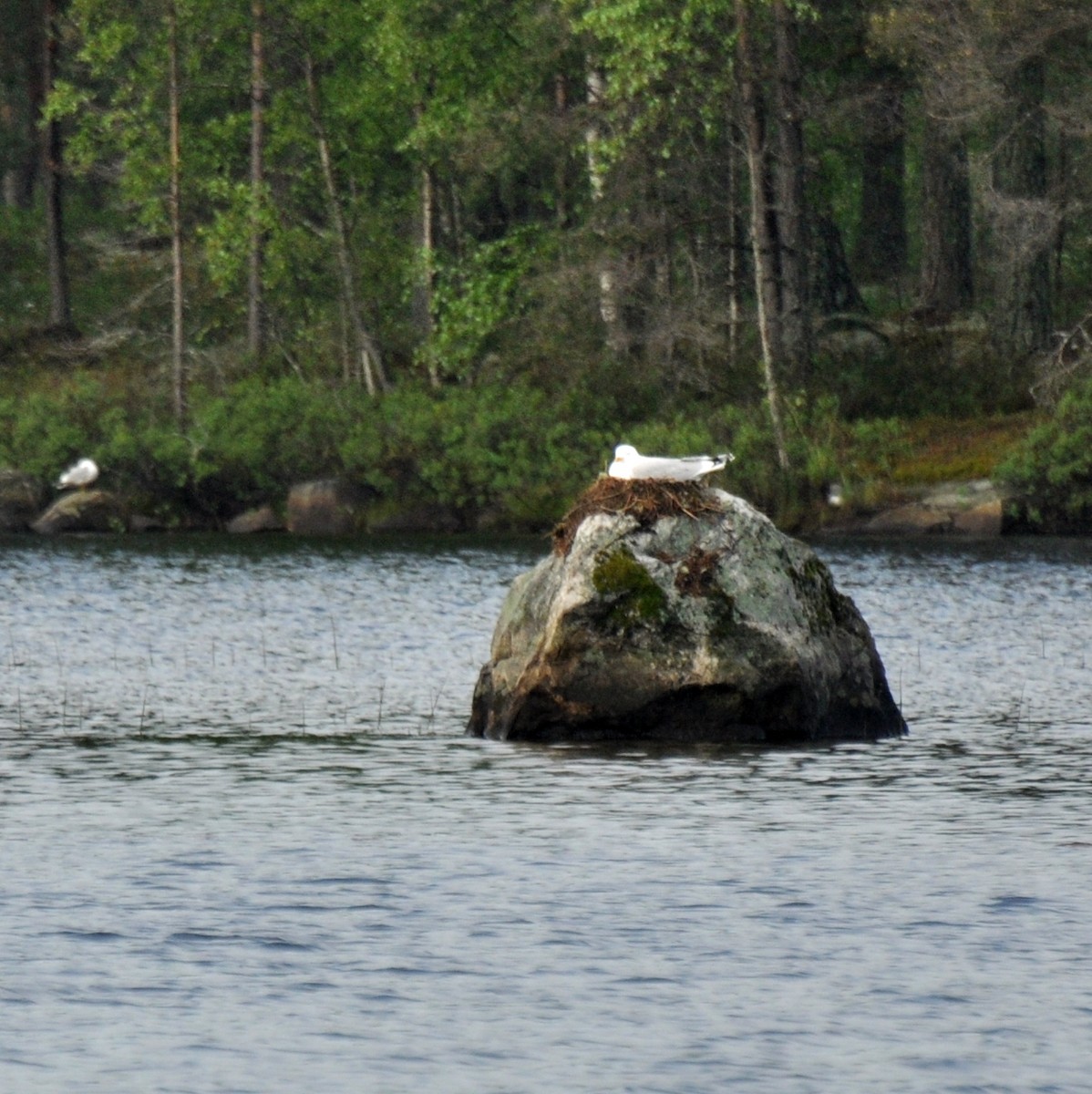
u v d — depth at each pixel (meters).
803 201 169.75
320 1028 39.97
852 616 73.50
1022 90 164.88
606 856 53.06
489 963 43.81
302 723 76.62
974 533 158.50
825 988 42.12
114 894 49.25
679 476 72.38
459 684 87.75
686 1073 37.78
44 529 175.75
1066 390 166.75
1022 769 65.56
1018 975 42.97
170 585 129.50
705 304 171.25
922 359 177.50
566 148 177.25
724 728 70.94
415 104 189.50
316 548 157.25
